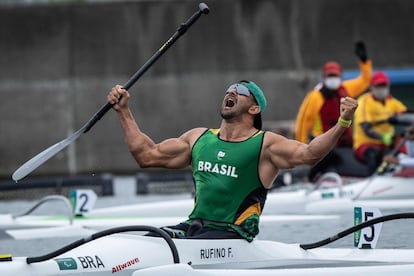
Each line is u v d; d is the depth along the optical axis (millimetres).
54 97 70062
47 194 50094
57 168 69250
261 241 20734
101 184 49500
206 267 19812
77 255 19438
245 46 69875
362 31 70375
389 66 70500
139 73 21578
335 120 40688
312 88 69688
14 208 42375
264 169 20188
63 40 70062
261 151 20078
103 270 19391
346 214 36250
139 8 69688
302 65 70125
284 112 69812
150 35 69812
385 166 38906
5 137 70250
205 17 69812
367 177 41219
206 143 20562
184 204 37344
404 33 70438
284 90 69875
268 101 69875
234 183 20094
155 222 34125
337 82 40500
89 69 70062
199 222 20125
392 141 41438
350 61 70188
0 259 18891
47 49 70062
